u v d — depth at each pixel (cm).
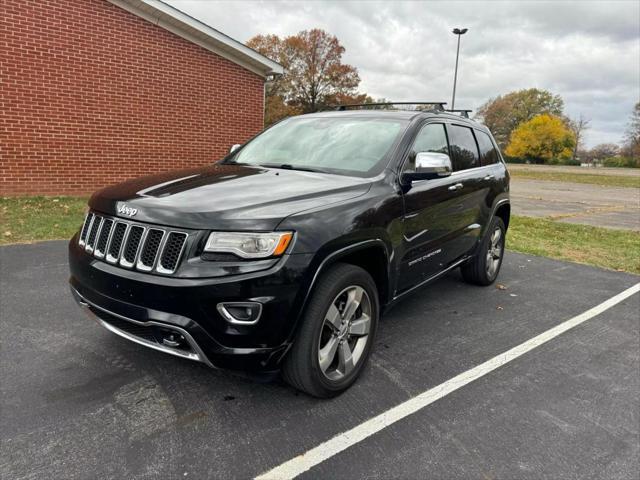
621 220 1173
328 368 279
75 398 270
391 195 308
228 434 243
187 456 226
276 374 251
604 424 268
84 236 287
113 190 290
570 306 470
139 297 239
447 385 304
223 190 272
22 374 293
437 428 257
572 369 333
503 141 8512
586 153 8712
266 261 232
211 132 1126
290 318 238
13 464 215
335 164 338
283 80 5091
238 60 1137
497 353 354
